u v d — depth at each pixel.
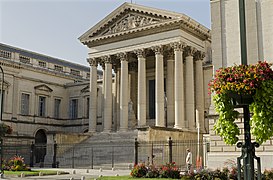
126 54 61.81
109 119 62.56
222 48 33.19
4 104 70.69
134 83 69.19
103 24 64.50
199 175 27.36
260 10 32.16
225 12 33.53
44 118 79.38
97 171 42.34
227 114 13.44
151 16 59.97
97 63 66.06
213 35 33.81
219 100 13.48
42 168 49.88
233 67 13.10
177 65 56.34
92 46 66.19
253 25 32.12
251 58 31.83
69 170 44.12
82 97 82.00
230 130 13.56
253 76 12.57
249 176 12.02
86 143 58.28
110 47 63.62
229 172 26.62
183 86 59.78
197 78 61.47
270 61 31.00
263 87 12.59
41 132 79.50
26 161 65.00
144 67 59.78
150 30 59.34
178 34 56.84
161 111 56.66
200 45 61.56
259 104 12.66
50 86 81.44
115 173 39.00
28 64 77.06
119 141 54.75
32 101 77.12
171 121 59.88
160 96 57.03
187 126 57.00
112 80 70.06
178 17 56.25
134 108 68.38
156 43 58.56
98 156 52.38
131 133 56.91
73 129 82.38
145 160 47.19
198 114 57.50
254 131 13.05
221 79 13.11
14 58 74.25
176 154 50.75
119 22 63.66
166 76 65.19
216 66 33.16
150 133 48.53
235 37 32.66
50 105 81.00
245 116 12.70
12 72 73.00
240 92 12.65
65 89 85.06
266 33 31.59
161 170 30.84
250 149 12.27
